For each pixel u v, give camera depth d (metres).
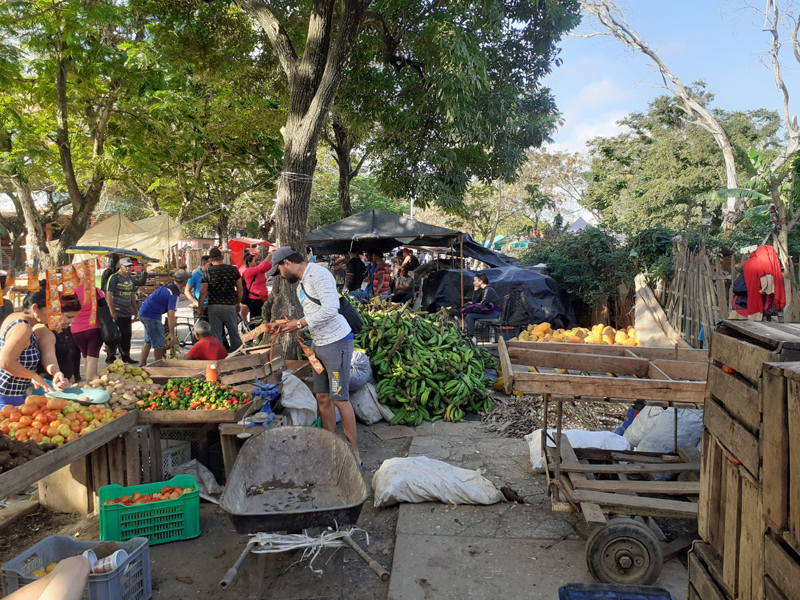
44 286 4.58
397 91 13.10
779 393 1.44
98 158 12.28
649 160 27.41
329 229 10.98
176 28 11.12
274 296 6.94
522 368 4.16
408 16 9.78
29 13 9.62
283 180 6.87
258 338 7.78
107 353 8.82
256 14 7.16
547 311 11.97
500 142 15.21
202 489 4.41
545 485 4.60
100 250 7.88
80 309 7.23
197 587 3.27
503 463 5.11
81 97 12.43
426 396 6.47
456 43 8.61
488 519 4.01
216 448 4.65
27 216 18.53
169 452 4.59
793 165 14.66
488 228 38.31
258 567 2.90
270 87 14.79
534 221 39.25
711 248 11.13
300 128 6.81
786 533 1.41
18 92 12.08
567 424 6.06
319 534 3.08
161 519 3.73
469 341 8.79
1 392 4.40
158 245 16.48
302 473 3.67
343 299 5.06
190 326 11.00
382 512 4.20
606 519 3.29
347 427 4.96
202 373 5.29
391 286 15.83
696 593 2.09
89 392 4.24
